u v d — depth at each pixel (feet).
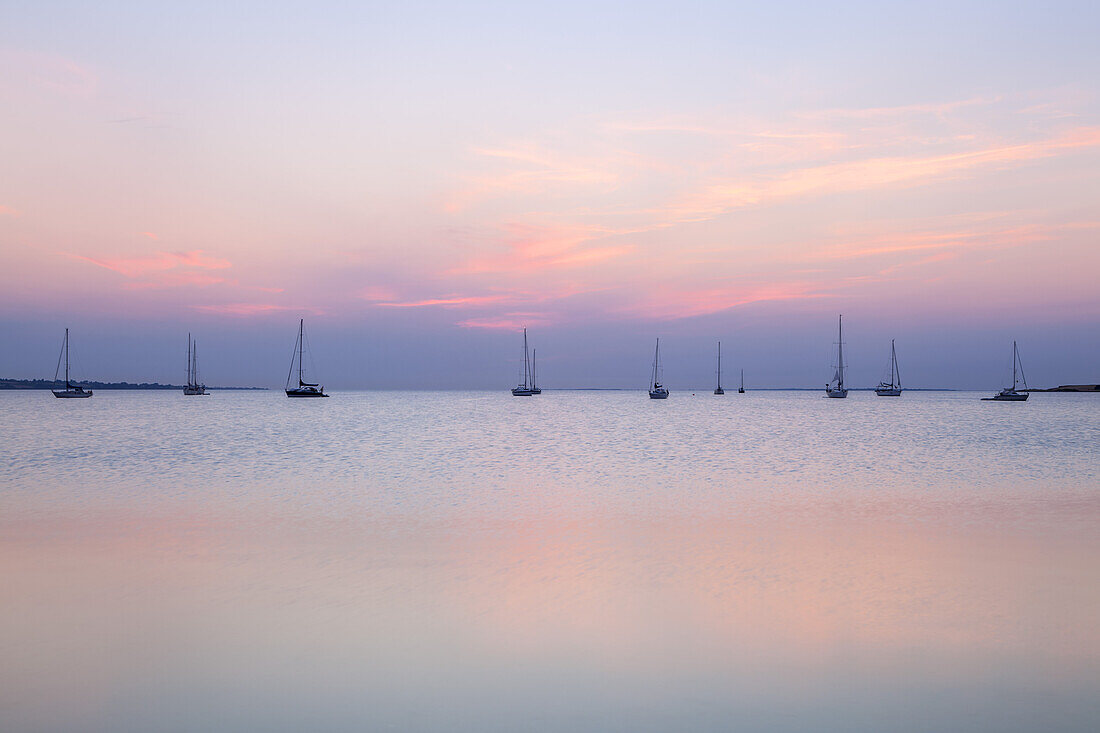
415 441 168.14
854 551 56.34
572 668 33.73
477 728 28.19
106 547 57.31
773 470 110.22
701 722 28.66
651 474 104.78
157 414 318.24
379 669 33.58
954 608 42.09
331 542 59.21
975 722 28.58
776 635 37.83
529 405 504.43
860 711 29.53
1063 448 150.20
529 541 59.62
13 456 129.29
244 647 36.09
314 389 530.68
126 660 34.45
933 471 108.88
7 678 32.40
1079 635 37.73
